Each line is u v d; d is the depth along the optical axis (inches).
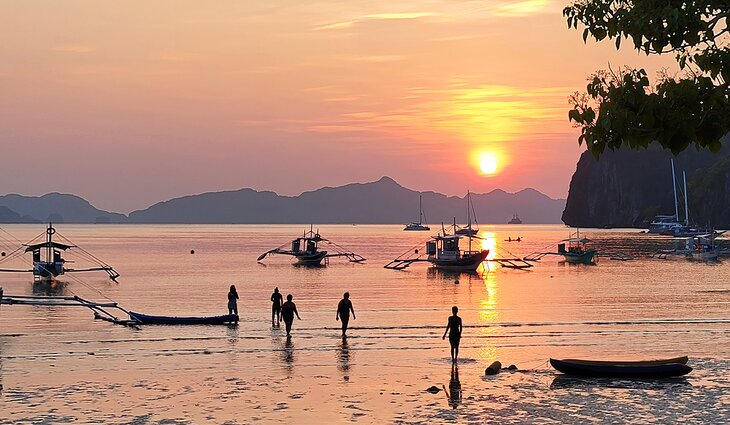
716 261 5260.8
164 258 5964.6
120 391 1070.4
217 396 1042.7
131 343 1507.1
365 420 919.0
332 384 1121.4
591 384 1117.1
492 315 2025.1
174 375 1185.4
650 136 485.4
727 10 467.8
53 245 3718.0
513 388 1091.9
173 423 905.5
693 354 1384.1
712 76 474.6
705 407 975.0
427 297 2623.0
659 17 472.4
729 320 1907.0
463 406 987.3
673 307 2266.2
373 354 1379.2
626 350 1427.2
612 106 479.5
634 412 951.0
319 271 4318.4
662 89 481.1
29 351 1411.2
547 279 3636.8
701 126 478.6
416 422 909.8
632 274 3986.2
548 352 1405.0
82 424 899.4
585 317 1974.7
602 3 496.7
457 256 4446.4
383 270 4426.7
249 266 4852.4
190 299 2564.0
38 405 988.6
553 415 939.3
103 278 3799.2
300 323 1827.0
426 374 1195.9
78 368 1242.6
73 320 1904.5
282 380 1147.9
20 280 3816.4
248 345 1481.3
